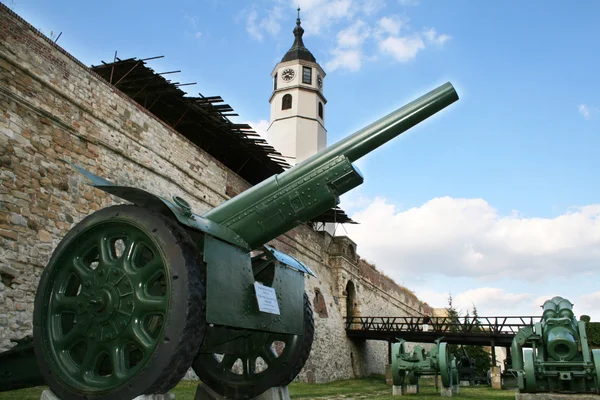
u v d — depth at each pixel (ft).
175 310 11.25
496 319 67.36
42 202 28.91
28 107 29.14
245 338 16.99
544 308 29.07
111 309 12.04
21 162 28.02
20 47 29.17
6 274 25.72
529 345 29.14
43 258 28.14
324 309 73.41
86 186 32.48
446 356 37.78
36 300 12.96
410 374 41.09
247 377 16.60
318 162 14.66
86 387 11.73
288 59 123.24
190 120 53.78
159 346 11.11
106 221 12.80
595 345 75.92
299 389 43.68
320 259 77.15
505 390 51.80
